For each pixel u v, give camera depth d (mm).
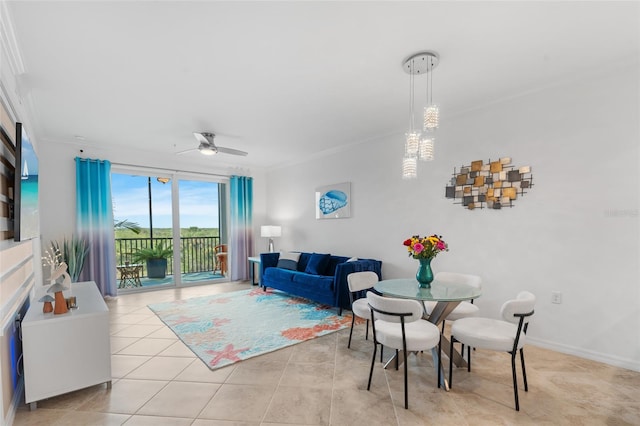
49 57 2330
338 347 3002
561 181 2850
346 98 3195
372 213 4656
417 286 2650
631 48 2303
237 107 3410
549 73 2686
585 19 1959
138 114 3596
